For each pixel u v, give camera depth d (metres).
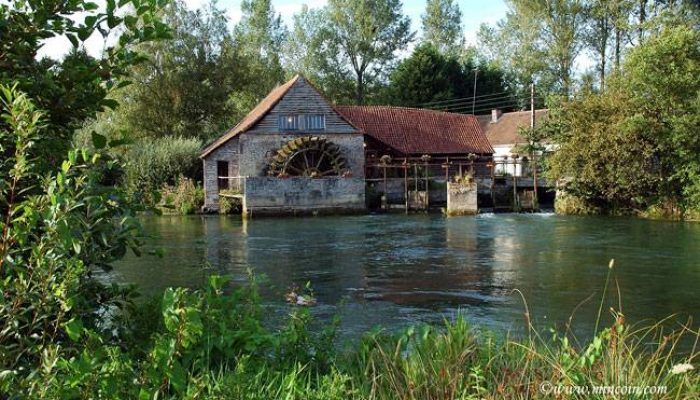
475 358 5.36
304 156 41.03
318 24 73.62
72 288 4.13
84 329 4.21
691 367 4.39
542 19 56.16
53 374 3.96
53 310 4.29
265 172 41.88
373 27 70.62
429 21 77.44
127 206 4.91
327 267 18.11
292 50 75.88
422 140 48.31
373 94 72.31
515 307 12.70
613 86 37.03
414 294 14.15
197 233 27.88
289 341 5.61
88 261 4.62
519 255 20.31
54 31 5.03
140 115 52.78
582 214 37.84
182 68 53.97
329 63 72.06
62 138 5.27
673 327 10.88
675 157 33.06
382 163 44.00
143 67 52.53
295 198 38.44
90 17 5.02
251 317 5.86
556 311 12.29
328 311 12.30
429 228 29.69
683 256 19.45
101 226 4.62
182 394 4.29
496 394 4.62
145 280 15.24
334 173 41.56
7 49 5.00
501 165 58.09
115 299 5.26
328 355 5.88
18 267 4.02
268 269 17.73
